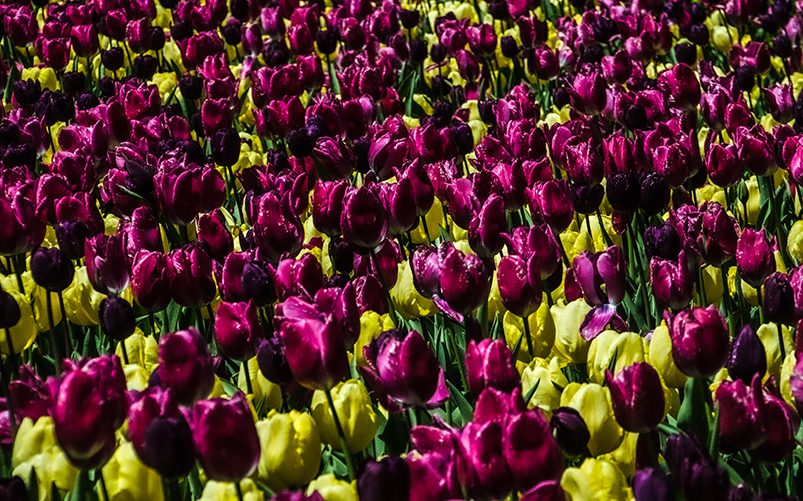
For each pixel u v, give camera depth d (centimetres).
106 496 331
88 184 605
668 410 399
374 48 936
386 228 443
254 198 527
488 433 279
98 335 525
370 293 449
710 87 723
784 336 420
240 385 426
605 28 939
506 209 557
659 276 417
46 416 364
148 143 674
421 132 621
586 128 685
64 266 437
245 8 1048
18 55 1127
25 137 708
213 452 288
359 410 369
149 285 432
